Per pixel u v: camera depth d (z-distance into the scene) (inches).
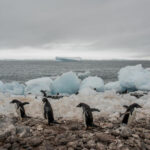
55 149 159.0
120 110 346.0
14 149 155.3
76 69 3575.3
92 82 957.8
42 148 158.9
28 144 166.4
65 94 886.4
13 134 181.5
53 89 965.8
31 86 914.1
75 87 962.7
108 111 336.2
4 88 951.6
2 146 158.2
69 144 168.4
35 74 2357.3
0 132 176.2
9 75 2148.1
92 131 210.7
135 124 255.4
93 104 387.9
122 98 474.6
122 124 237.3
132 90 1058.1
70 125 235.6
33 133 197.3
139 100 441.1
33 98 434.6
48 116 235.5
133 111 232.7
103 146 166.2
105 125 236.5
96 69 3531.0
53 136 188.2
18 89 948.0
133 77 1039.0
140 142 175.3
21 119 265.7
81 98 431.2
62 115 310.3
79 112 318.0
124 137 188.5
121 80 1065.5
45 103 250.5
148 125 247.6
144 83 990.4
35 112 329.1
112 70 3164.4
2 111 333.1
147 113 330.3
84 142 176.7
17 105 267.4
